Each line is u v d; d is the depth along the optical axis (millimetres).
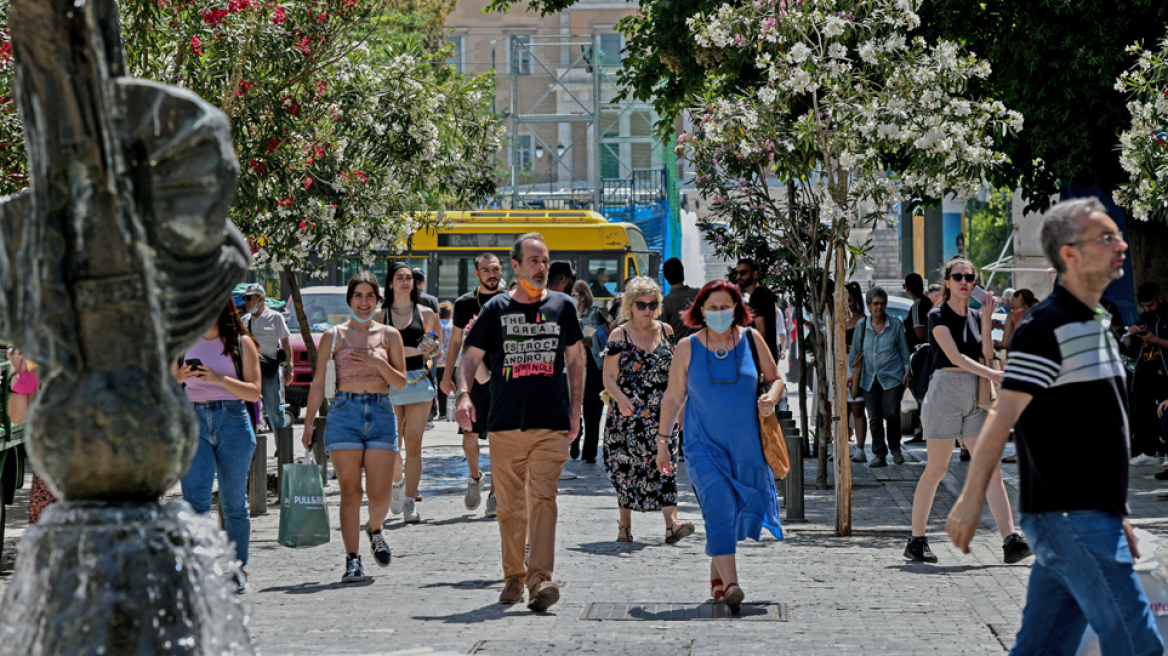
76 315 7090
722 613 18406
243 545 20531
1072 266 10547
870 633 16766
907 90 27734
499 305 19469
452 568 22875
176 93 7203
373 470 22062
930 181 28109
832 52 27562
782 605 18938
